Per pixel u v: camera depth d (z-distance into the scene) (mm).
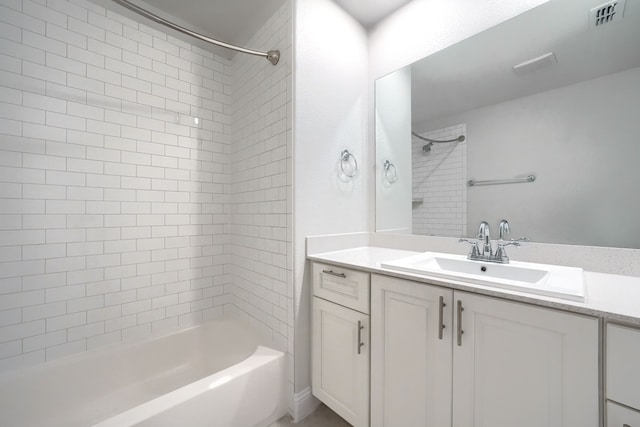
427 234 1612
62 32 1462
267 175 1677
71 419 1386
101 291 1578
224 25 1821
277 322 1585
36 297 1394
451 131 1511
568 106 1155
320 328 1442
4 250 1314
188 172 1906
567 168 1155
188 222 1904
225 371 1296
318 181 1592
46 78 1416
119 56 1637
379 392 1161
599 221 1089
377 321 1170
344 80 1752
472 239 1429
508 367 827
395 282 1106
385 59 1824
